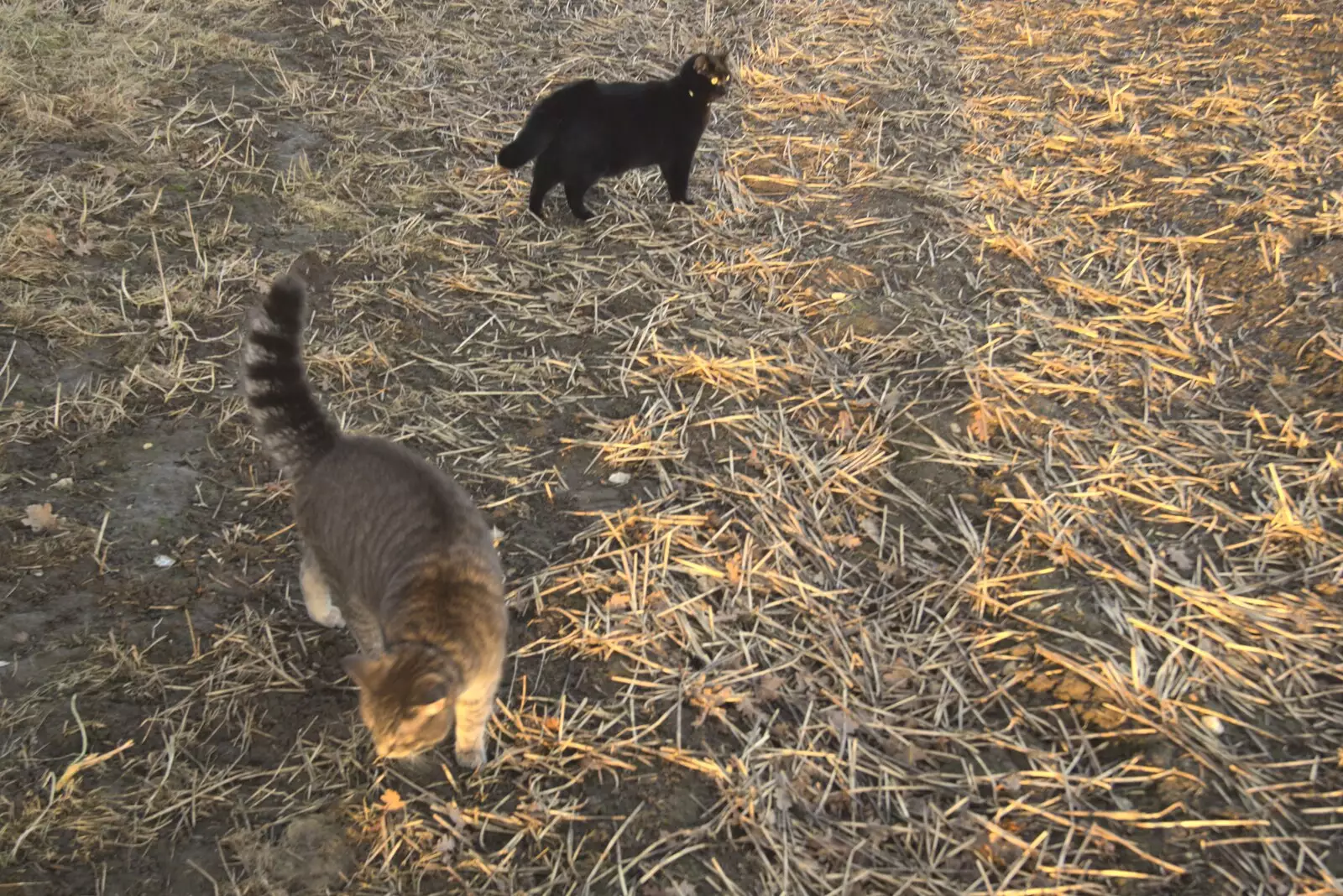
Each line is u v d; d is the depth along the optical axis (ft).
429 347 7.77
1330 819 5.22
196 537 6.26
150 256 8.12
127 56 10.11
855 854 5.13
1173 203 9.14
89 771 5.18
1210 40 11.71
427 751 5.41
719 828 5.20
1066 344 7.80
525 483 6.81
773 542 6.46
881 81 11.09
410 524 5.03
